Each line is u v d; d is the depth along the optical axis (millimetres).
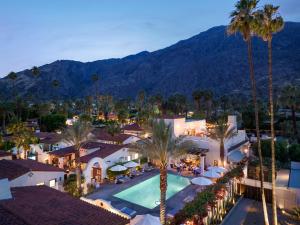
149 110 90625
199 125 49406
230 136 37062
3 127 76000
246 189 30047
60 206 17391
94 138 50625
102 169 34969
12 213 14523
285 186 27531
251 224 23438
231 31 22672
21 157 45781
